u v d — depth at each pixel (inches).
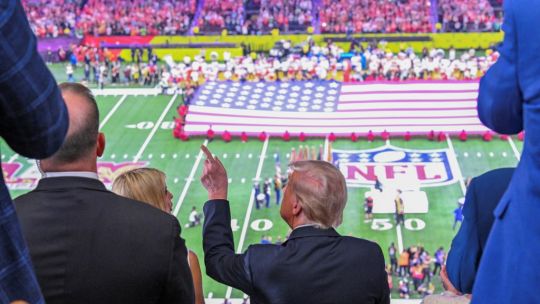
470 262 141.0
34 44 73.9
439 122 1654.8
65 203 125.4
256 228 1247.5
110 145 1611.7
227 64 1941.4
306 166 161.8
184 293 126.1
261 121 1691.7
